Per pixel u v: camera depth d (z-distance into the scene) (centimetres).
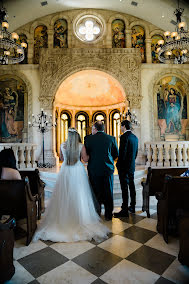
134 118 897
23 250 253
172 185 268
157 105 1011
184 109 1011
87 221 302
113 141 354
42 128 839
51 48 980
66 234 281
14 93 1002
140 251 247
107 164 344
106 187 348
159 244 267
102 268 211
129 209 405
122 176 378
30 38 1031
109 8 1027
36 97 995
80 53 979
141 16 1038
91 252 245
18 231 318
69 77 999
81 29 1029
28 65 1005
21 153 673
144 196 405
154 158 686
